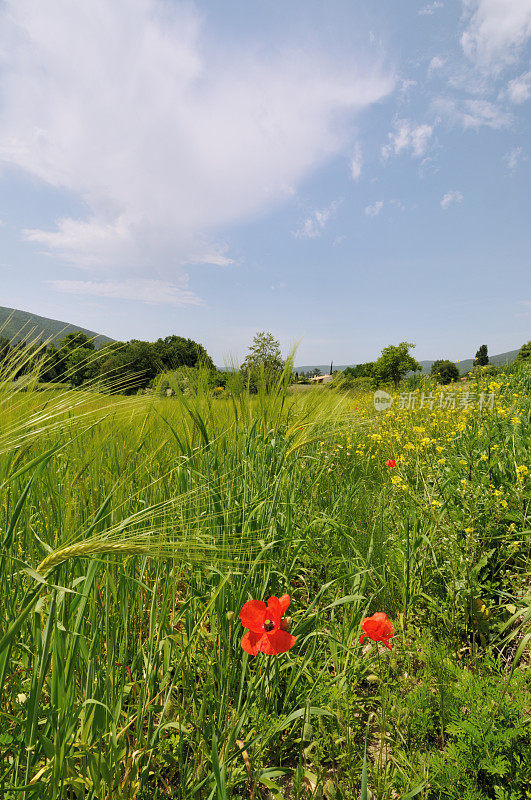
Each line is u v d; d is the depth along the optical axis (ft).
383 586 7.59
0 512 4.71
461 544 7.74
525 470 9.07
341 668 6.00
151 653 5.02
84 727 4.09
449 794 4.19
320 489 12.51
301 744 4.76
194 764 4.60
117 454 7.88
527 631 6.95
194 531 6.12
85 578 4.06
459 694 5.08
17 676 4.93
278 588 7.72
